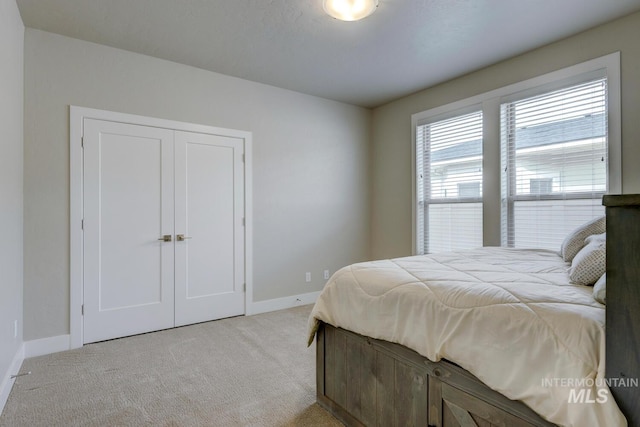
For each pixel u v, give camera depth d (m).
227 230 3.55
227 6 2.34
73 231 2.75
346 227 4.45
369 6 2.27
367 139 4.64
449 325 1.29
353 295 1.73
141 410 1.88
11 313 2.20
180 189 3.27
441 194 3.83
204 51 3.00
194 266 3.36
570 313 1.05
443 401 1.32
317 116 4.19
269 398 2.01
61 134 2.71
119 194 2.96
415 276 1.61
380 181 4.55
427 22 2.53
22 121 2.52
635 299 0.89
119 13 2.42
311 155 4.14
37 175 2.61
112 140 2.93
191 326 3.28
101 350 2.70
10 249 2.17
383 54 3.05
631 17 2.44
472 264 1.91
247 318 3.55
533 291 1.26
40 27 2.60
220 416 1.83
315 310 1.90
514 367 1.09
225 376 2.28
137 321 3.04
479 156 3.44
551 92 2.88
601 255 1.33
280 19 2.50
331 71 3.44
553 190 2.90
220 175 3.50
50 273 2.66
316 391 2.02
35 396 2.02
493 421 1.16
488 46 2.90
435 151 3.89
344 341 1.79
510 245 3.22
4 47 2.02
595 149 2.64
